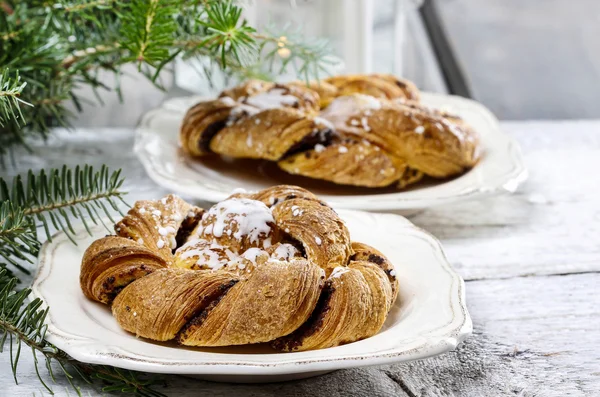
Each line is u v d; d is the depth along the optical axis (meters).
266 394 0.67
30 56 0.83
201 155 0.92
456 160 0.88
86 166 0.76
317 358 0.64
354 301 0.67
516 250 0.81
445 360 0.70
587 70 1.57
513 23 1.59
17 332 0.67
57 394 0.67
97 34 0.88
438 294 0.70
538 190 0.90
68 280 0.72
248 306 0.66
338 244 0.70
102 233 0.77
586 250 0.81
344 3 1.12
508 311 0.74
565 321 0.73
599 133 1.02
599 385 0.68
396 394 0.68
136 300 0.67
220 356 0.65
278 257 0.69
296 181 0.88
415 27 1.50
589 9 1.61
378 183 0.87
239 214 0.71
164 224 0.72
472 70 1.55
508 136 0.94
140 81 1.22
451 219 0.85
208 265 0.70
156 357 0.65
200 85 1.14
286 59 0.84
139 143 0.92
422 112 0.89
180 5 0.80
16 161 0.94
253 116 0.90
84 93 1.21
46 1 0.84
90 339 0.66
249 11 1.07
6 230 0.72
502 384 0.68
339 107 0.91
